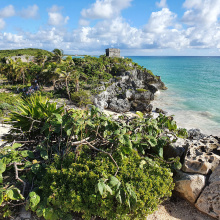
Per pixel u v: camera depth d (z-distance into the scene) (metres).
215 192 4.38
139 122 5.38
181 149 5.47
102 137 4.93
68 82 40.41
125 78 49.09
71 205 3.83
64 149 5.34
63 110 6.06
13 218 4.10
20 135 6.18
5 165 4.31
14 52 96.44
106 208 3.76
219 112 33.16
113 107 34.03
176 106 37.81
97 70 51.69
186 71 127.75
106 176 3.87
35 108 6.02
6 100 26.84
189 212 4.62
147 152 5.81
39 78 48.41
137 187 4.10
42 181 4.36
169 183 4.48
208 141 5.38
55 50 50.56
